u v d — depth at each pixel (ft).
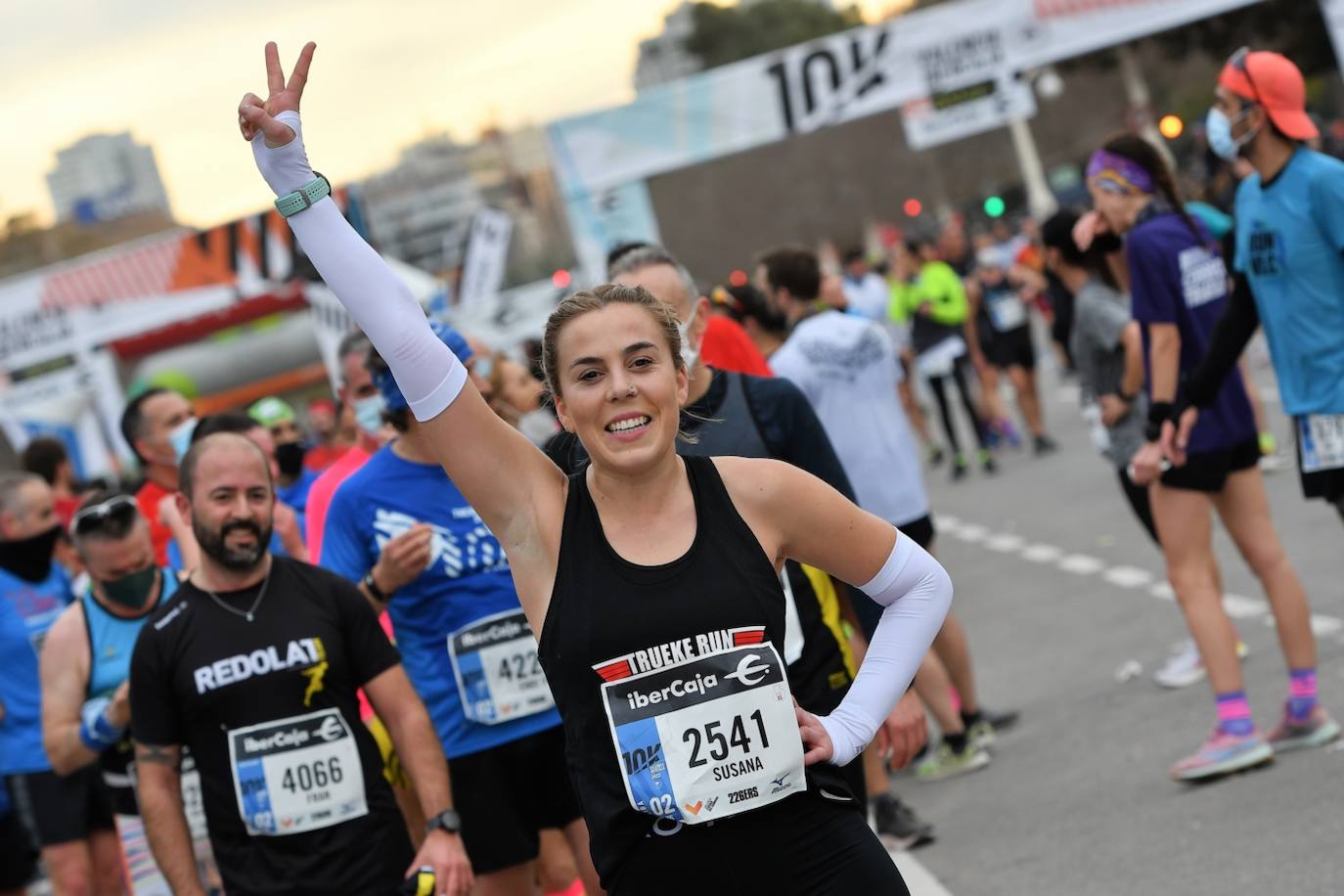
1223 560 41.34
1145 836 24.40
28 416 83.35
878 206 245.45
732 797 12.74
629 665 12.74
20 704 31.12
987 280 70.95
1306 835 22.57
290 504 33.22
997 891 23.76
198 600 19.75
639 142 82.33
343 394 25.31
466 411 13.23
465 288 84.94
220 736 19.52
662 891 13.01
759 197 239.91
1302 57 127.54
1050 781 28.68
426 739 20.03
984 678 37.29
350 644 19.97
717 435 19.57
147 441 30.09
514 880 21.84
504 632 21.42
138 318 82.69
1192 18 84.02
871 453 30.12
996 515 59.31
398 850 19.75
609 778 12.85
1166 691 32.22
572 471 18.74
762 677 12.83
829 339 30.07
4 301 82.58
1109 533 50.16
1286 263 24.07
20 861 34.35
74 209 304.09
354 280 13.39
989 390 73.10
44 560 32.04
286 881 19.31
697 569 12.85
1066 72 144.25
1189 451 26.09
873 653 13.84
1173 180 27.22
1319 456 24.43
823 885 13.00
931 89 83.66
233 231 81.87
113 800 25.02
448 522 21.45
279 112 13.62
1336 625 32.60
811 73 82.99
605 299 12.98
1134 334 29.68
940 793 30.09
